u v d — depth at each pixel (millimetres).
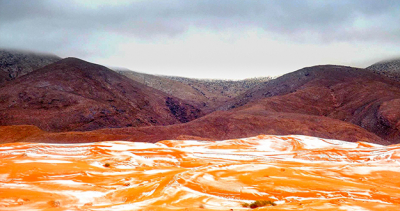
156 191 28594
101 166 40625
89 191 28281
